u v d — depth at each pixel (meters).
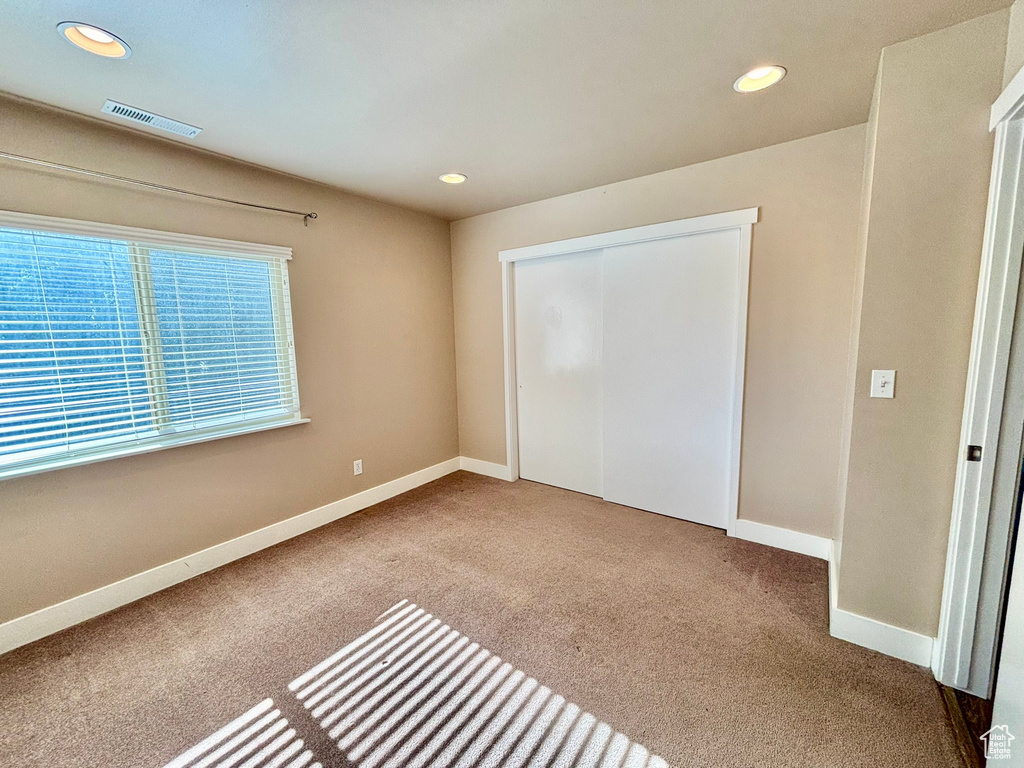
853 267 2.17
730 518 2.69
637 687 1.55
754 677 1.59
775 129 2.13
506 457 3.80
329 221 2.88
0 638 1.78
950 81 1.41
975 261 1.42
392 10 1.26
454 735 1.38
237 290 2.48
